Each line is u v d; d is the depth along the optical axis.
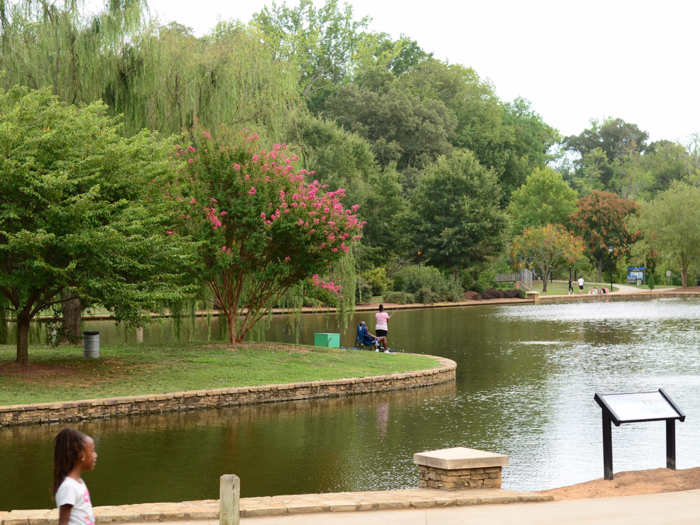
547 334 36.97
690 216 81.50
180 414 16.61
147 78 24.39
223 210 23.80
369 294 62.19
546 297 73.81
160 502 8.99
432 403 18.19
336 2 106.56
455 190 74.06
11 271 18.72
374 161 76.75
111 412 16.14
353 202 63.94
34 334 26.48
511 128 106.75
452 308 62.00
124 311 18.64
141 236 18.33
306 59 103.44
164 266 19.77
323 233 23.62
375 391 20.06
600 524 7.50
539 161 121.19
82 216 17.38
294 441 13.77
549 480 11.13
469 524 7.65
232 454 12.67
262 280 23.89
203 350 23.52
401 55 115.44
